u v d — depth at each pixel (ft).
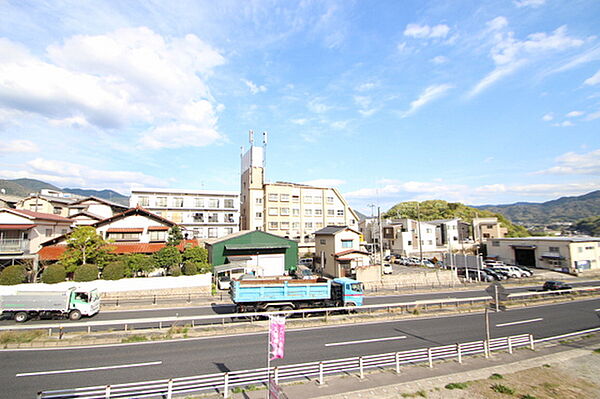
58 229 119.24
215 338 54.49
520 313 77.66
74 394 31.09
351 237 135.95
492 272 141.38
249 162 202.90
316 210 202.08
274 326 31.53
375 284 115.75
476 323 67.72
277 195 193.67
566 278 142.61
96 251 96.94
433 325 65.46
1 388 35.14
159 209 175.32
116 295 88.89
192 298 89.92
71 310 65.72
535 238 175.22
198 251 108.99
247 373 40.11
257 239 138.31
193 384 36.70
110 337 52.90
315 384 37.42
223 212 188.03
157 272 109.40
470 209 344.49
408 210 345.51
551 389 37.70
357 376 39.93
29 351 47.03
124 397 33.37
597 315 76.23
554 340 57.31
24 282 87.97
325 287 70.69
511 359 47.37
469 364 44.96
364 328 62.13
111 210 156.25
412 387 36.96
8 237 100.22
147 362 43.39
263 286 67.10
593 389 38.11
